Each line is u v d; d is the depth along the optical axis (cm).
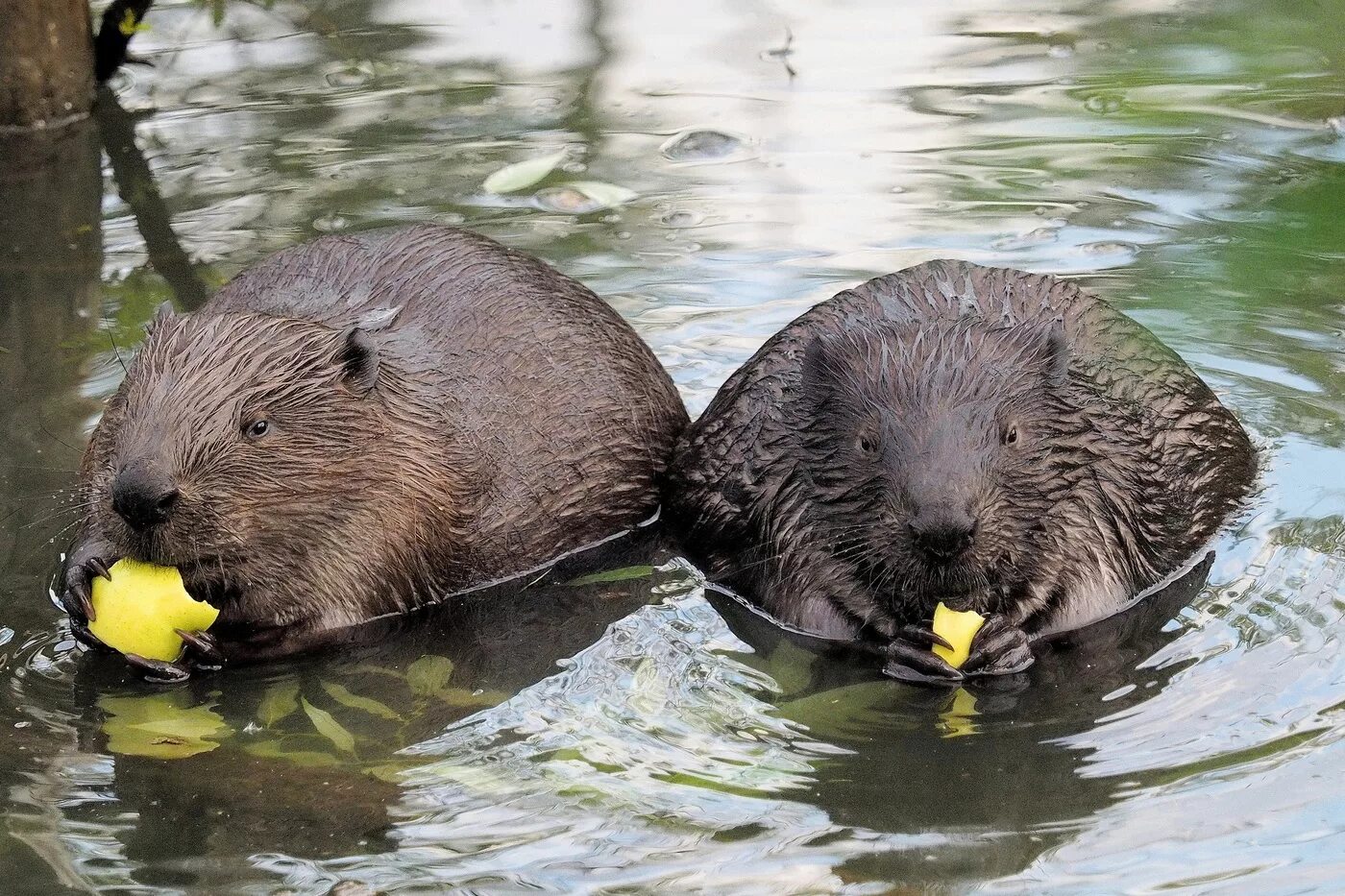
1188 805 1384
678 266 2402
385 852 1352
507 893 1292
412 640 1731
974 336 1703
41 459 1967
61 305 2311
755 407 1844
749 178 2664
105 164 2720
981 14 3275
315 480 1669
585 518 1916
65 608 1728
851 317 1844
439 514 1777
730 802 1418
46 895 1305
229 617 1714
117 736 1548
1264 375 2136
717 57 3106
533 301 1939
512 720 1566
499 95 2952
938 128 2819
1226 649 1628
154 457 1562
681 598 1803
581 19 3281
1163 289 2259
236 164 2711
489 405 1844
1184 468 1833
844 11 3306
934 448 1599
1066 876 1297
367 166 2695
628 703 1593
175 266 2398
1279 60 2950
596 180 2652
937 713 1566
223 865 1341
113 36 2942
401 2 3341
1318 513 1848
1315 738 1464
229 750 1522
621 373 1973
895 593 1677
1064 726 1526
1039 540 1673
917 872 1310
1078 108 2870
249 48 3144
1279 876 1281
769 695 1606
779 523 1759
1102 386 1800
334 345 1692
